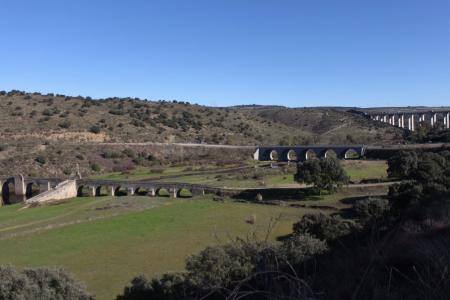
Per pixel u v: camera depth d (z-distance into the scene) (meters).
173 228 63.41
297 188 86.62
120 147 148.25
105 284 41.16
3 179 113.69
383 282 9.40
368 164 113.75
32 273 29.42
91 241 58.19
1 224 71.50
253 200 83.12
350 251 13.80
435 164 70.44
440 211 20.30
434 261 8.62
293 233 43.53
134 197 94.12
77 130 158.25
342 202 75.44
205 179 108.62
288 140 178.25
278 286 7.08
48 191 99.81
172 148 154.38
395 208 48.66
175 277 29.53
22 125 155.25
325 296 8.80
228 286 13.48
